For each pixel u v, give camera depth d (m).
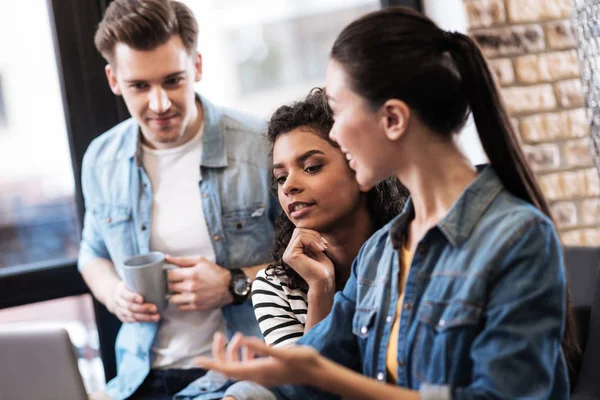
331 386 1.03
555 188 2.72
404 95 1.10
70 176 2.59
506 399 0.99
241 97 2.94
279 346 1.58
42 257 2.60
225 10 2.86
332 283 1.56
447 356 1.06
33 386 1.38
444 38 1.13
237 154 2.26
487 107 1.12
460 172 1.14
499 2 2.66
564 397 1.13
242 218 2.24
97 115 2.55
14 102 2.54
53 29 2.52
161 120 2.11
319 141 1.55
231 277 2.14
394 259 1.21
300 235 1.56
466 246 1.09
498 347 1.01
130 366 2.22
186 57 2.12
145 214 2.24
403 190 1.64
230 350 1.08
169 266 2.20
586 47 1.80
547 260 1.05
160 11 2.04
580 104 2.72
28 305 2.53
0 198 2.55
